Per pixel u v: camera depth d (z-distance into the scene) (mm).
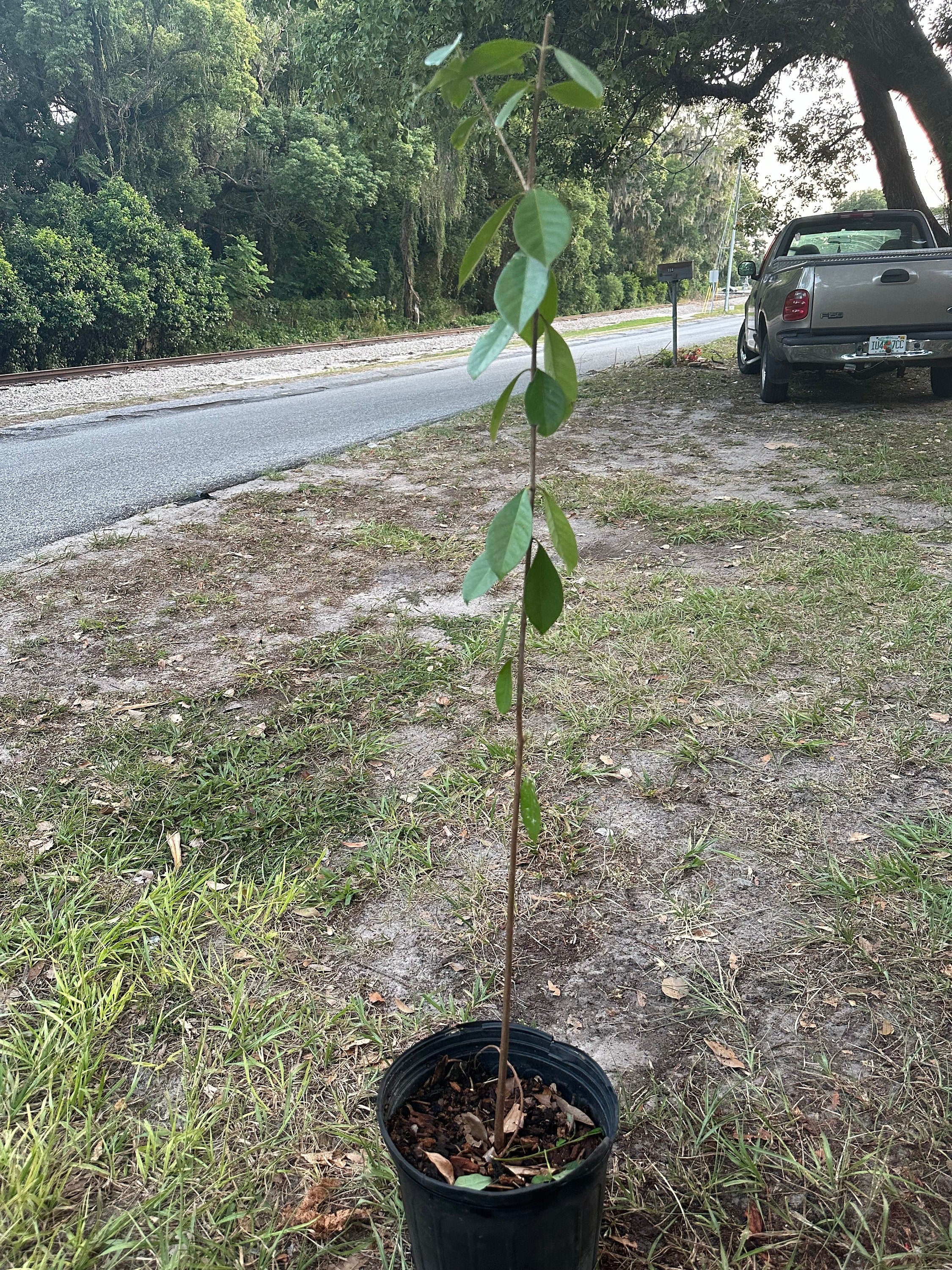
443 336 29953
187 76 27016
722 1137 1785
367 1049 2031
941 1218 1618
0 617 4613
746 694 3551
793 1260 1557
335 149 31688
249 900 2518
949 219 11984
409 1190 1316
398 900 2529
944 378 9672
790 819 2787
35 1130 1784
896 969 2193
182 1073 1980
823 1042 2010
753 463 7379
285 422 10453
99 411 12609
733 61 11430
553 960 2295
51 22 24531
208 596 4844
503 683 1350
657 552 5305
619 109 12344
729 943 2316
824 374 12180
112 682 3936
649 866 2623
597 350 19719
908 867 2488
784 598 4398
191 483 7250
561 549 1226
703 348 16953
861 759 3078
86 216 25844
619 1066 1978
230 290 30859
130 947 2352
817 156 14703
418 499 6742
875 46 11273
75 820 2906
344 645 4207
